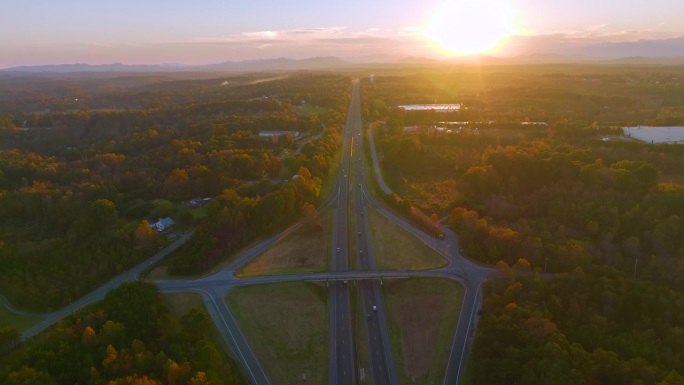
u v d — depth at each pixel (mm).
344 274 181875
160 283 178500
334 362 144875
